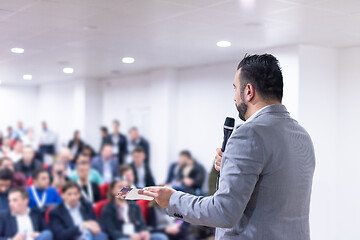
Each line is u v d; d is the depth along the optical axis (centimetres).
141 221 508
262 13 396
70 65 778
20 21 441
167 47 582
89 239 464
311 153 163
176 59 686
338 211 561
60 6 382
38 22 445
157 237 508
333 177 562
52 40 541
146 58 683
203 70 755
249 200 150
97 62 734
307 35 489
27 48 597
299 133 159
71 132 1116
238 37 509
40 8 390
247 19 420
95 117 1037
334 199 562
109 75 949
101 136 967
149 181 736
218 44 553
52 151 1176
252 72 158
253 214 149
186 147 786
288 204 150
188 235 518
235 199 140
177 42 546
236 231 152
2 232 434
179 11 395
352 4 359
